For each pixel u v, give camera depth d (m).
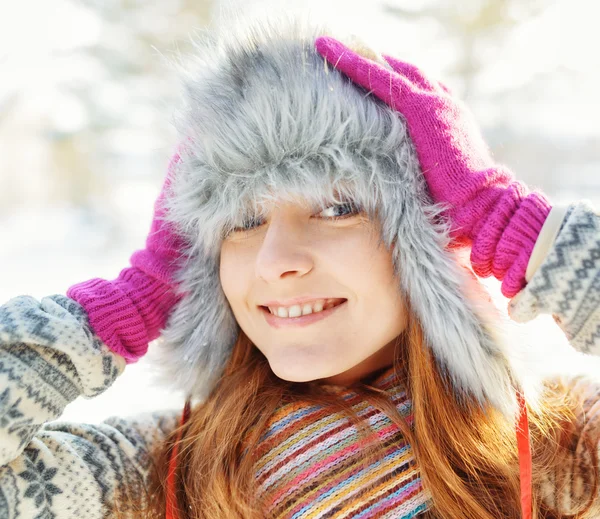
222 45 0.83
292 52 0.78
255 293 0.79
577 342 0.73
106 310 0.79
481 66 5.50
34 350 0.72
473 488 0.81
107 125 5.54
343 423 0.82
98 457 0.78
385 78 0.78
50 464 0.72
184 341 0.88
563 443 0.84
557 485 0.82
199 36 0.89
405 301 0.80
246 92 0.76
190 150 0.81
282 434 0.83
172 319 0.87
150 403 1.78
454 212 0.76
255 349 0.92
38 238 4.24
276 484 0.81
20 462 0.70
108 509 0.75
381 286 0.77
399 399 0.84
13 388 0.69
